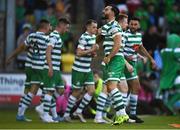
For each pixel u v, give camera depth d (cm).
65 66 4872
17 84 4497
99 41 3312
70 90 3606
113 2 5425
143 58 3444
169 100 4175
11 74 4500
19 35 4969
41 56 3431
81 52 3309
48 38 3406
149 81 4475
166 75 4184
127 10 5306
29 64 3472
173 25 5569
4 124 3206
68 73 4425
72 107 3391
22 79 4500
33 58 3447
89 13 5569
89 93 3381
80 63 3344
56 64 3362
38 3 5262
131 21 3322
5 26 4772
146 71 4509
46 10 5272
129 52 3316
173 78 4169
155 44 5019
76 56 3353
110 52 2995
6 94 4500
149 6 5544
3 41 4794
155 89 4441
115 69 2998
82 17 5547
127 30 3328
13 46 4762
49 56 3300
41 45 3422
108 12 3044
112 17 3050
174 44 4175
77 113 3406
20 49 3500
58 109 3594
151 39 5019
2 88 4506
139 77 4444
